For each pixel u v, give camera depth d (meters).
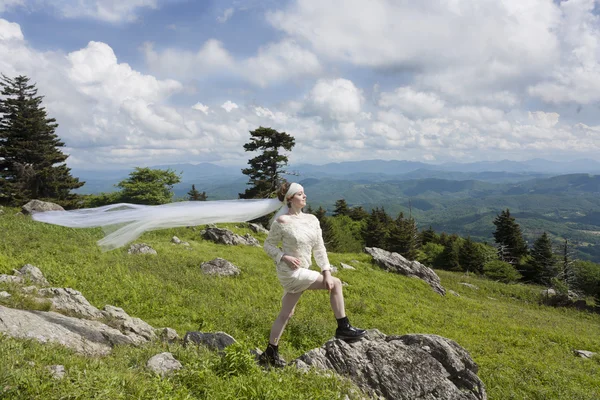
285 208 4.75
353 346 5.18
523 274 69.88
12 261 12.65
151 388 3.83
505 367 11.84
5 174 44.78
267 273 21.14
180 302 13.31
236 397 3.89
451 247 70.19
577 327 23.66
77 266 14.88
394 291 23.75
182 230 29.78
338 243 68.12
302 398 4.01
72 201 48.09
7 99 45.47
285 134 46.19
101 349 5.64
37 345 4.60
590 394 10.30
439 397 4.95
